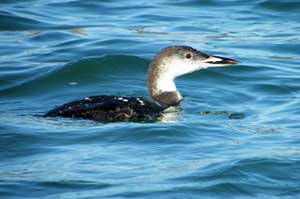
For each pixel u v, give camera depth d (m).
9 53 20.27
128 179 12.73
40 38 21.38
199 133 14.80
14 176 12.84
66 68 18.36
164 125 14.96
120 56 18.84
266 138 14.62
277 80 18.39
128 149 13.99
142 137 14.48
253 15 23.31
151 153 13.86
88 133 14.56
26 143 14.19
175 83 18.20
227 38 21.33
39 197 12.16
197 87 18.06
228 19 22.97
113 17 23.20
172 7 24.09
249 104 17.05
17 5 24.05
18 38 21.44
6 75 18.41
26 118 15.46
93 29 22.05
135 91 17.77
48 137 14.42
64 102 17.06
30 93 17.64
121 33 21.62
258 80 18.45
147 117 15.30
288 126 15.35
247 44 20.86
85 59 18.66
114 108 15.16
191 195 12.29
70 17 23.19
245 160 13.30
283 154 13.69
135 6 24.17
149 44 20.75
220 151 13.92
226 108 16.69
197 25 22.41
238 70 18.88
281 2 23.83
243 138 14.63
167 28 22.12
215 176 12.84
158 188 12.43
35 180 12.67
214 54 20.00
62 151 13.88
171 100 17.02
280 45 20.78
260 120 15.75
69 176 12.84
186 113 16.23
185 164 13.32
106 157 13.63
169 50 17.11
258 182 12.78
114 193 12.24
